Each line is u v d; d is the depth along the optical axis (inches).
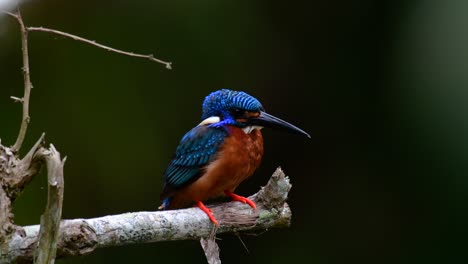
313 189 545.0
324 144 546.3
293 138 546.0
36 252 211.5
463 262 503.5
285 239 538.3
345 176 541.6
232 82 530.3
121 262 510.0
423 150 496.7
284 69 543.5
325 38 547.8
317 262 530.0
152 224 248.7
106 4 520.7
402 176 516.7
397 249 520.4
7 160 223.3
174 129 520.4
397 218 522.3
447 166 485.4
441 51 473.4
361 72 542.6
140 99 518.6
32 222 470.6
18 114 502.9
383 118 527.5
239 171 316.2
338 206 538.3
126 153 510.9
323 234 537.0
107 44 517.7
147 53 518.9
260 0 534.0
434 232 509.7
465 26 469.1
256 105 325.7
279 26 541.6
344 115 545.0
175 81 522.9
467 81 464.1
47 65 513.3
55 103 509.7
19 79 509.0
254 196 282.0
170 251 517.7
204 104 335.6
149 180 511.5
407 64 489.7
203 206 271.9
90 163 507.2
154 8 519.5
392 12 524.7
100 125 510.9
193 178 318.0
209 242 269.0
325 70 547.8
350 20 542.9
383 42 532.1
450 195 496.4
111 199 508.1
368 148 534.9
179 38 521.3
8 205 221.1
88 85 515.2
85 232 222.4
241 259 533.0
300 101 548.7
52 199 208.4
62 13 516.1
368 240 527.8
